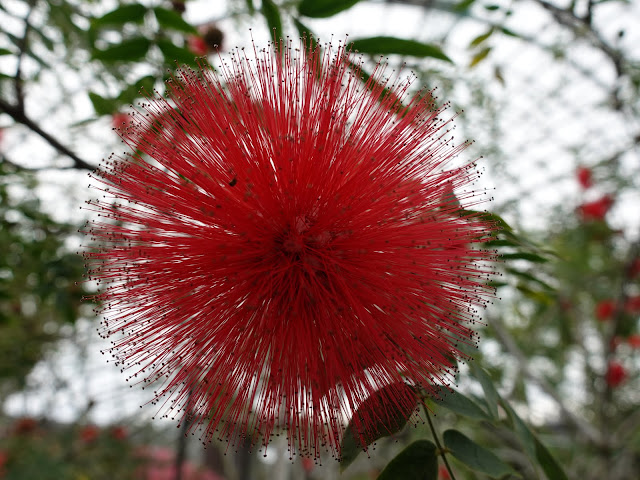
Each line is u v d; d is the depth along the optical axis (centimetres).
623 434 25
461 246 9
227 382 8
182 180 9
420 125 9
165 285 9
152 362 8
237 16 18
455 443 9
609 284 30
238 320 9
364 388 8
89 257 9
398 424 8
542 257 11
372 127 9
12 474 28
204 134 9
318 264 9
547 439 28
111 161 9
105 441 32
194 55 12
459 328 9
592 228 30
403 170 9
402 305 8
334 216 9
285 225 9
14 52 14
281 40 9
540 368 33
